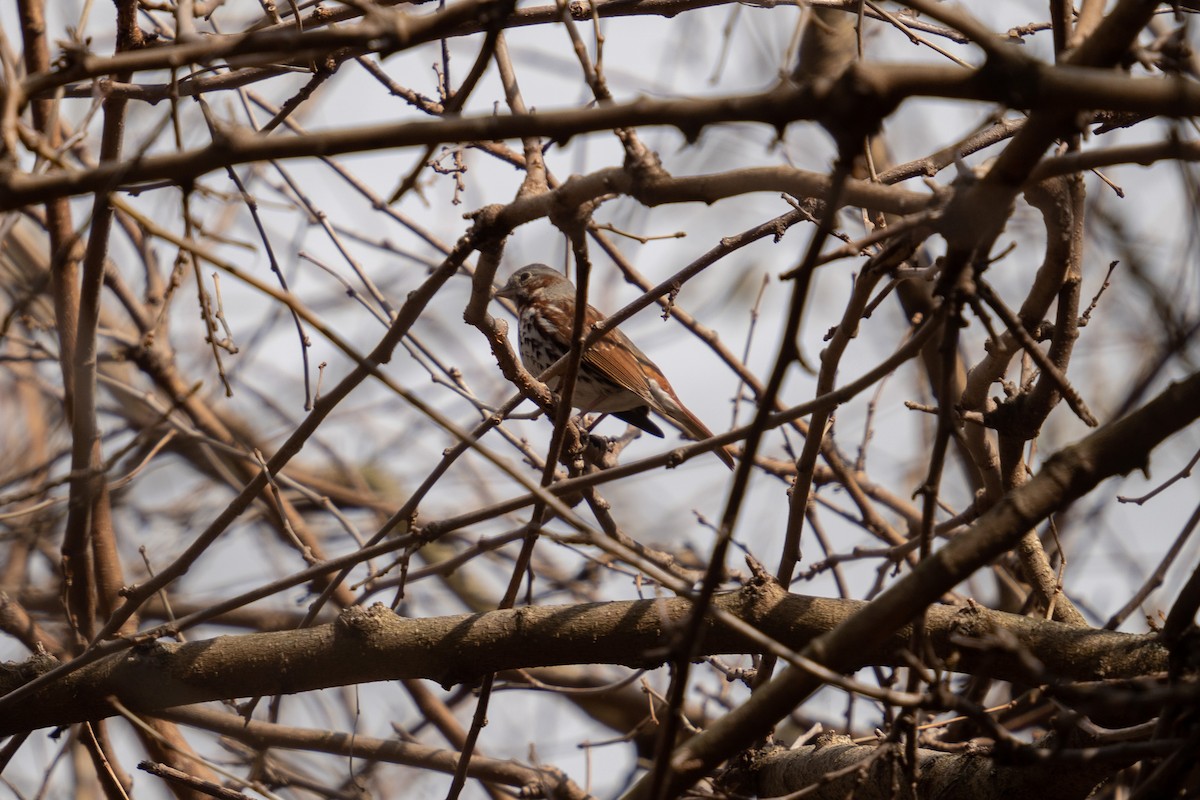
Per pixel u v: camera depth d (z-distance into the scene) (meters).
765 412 5.04
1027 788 6.73
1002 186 4.98
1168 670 6.15
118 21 7.45
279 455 7.23
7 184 5.15
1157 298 6.91
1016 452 7.54
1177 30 5.31
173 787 9.29
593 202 6.54
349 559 6.97
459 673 7.46
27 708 7.61
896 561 9.88
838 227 8.23
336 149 5.11
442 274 6.79
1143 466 5.49
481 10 5.59
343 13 8.31
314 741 9.45
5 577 12.39
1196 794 5.73
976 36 4.64
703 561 12.41
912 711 5.68
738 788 7.91
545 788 9.52
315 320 5.64
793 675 5.54
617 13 8.39
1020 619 6.96
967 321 5.25
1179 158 4.96
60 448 11.83
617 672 13.49
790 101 4.72
